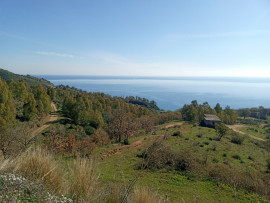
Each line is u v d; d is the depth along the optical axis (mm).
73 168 2963
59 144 13742
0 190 1904
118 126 29641
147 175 9453
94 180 2801
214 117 48531
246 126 61094
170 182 9102
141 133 34688
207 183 9594
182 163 11719
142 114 62031
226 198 7812
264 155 24297
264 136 46281
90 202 2346
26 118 31062
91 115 38625
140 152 16859
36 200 1971
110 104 65375
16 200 1819
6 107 25094
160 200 2830
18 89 40312
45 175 2633
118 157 15391
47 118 39844
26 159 2971
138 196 2537
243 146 28438
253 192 8609
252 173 11422
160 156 11320
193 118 53344
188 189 8391
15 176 2359
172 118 62312
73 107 37688
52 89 60500
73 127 32875
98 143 21516
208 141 27266
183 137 28938
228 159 18469
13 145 8828
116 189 2717
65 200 2180
